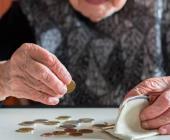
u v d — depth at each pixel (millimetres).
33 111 886
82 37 1166
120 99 1150
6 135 730
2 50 1184
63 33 1178
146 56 1151
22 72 748
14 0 1221
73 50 1166
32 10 1195
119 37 1158
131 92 762
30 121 811
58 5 1177
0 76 804
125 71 1156
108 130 729
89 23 1175
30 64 720
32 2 1200
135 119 729
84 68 1160
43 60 718
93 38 1163
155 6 1149
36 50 729
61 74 712
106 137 714
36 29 1187
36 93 745
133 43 1154
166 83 779
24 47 741
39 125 785
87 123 790
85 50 1162
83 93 1161
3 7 1216
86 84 1157
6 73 791
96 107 917
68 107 919
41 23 1187
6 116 851
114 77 1158
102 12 1131
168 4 1172
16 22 1204
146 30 1151
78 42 1166
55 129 758
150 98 749
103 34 1164
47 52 725
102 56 1158
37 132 744
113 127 736
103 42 1158
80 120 808
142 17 1150
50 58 715
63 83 716
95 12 1131
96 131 741
